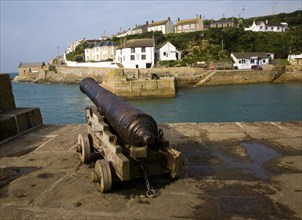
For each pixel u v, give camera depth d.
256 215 3.09
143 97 37.69
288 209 3.21
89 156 4.60
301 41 74.50
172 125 7.29
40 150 5.41
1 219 3.06
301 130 6.56
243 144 5.62
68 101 38.31
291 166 4.48
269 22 101.69
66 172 4.32
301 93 38.47
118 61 68.56
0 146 5.71
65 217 3.07
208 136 6.20
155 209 3.21
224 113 27.44
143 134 3.37
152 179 3.98
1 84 6.92
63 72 71.56
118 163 3.39
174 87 38.38
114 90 37.34
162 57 67.62
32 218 3.07
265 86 47.88
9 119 6.23
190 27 92.62
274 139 5.91
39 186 3.85
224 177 4.09
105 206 3.28
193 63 63.84
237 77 51.62
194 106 31.31
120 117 3.68
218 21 100.06
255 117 25.53
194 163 4.64
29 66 92.56
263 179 4.01
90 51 85.88
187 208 3.23
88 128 4.87
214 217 3.06
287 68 54.22
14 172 4.35
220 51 70.94
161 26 94.81
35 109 7.31
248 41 75.56
